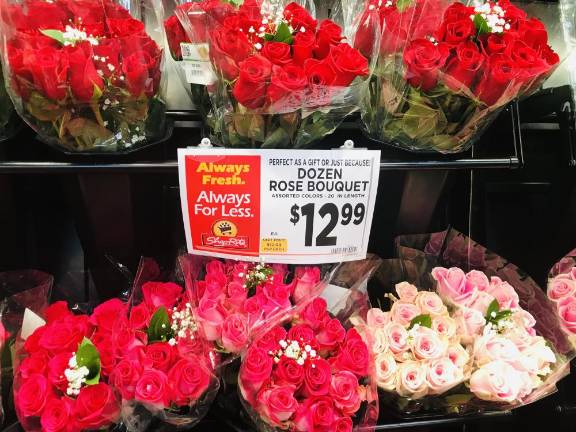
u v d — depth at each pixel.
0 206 1.19
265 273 1.09
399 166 1.09
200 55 1.00
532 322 1.19
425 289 1.30
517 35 1.02
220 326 0.98
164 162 1.01
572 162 1.32
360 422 0.97
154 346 0.93
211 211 1.02
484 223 1.54
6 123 1.02
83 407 0.85
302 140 1.03
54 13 0.98
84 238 1.27
